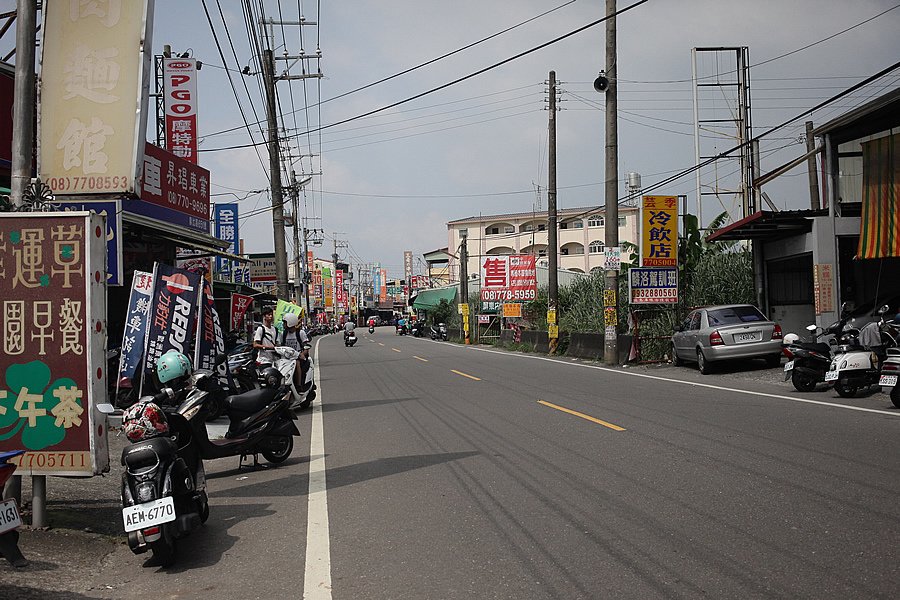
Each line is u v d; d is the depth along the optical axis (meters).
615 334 21.92
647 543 5.21
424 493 7.01
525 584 4.55
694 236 24.53
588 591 4.38
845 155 18.94
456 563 5.02
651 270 21.02
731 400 12.36
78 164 7.40
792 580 4.41
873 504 5.91
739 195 28.27
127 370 11.84
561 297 38.59
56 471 6.02
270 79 25.83
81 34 7.50
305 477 8.17
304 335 14.47
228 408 8.51
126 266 17.41
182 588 4.88
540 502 6.43
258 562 5.34
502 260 40.50
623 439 9.11
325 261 113.75
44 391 6.04
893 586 4.27
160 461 5.42
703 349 17.36
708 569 4.65
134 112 7.42
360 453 9.31
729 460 7.68
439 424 11.18
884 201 16.08
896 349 10.88
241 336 20.25
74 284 6.04
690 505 6.11
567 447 8.79
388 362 27.47
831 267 18.27
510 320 41.34
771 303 22.03
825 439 8.56
